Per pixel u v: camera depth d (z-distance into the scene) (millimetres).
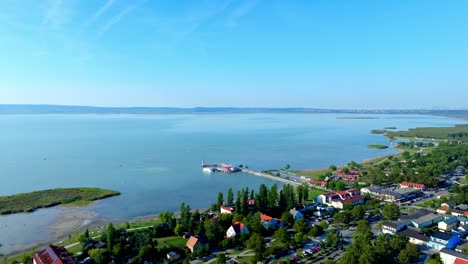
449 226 129375
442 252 104188
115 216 156000
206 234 119438
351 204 159500
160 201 179500
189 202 178375
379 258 95188
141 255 103875
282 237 113875
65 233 135250
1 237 131250
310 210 154250
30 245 123750
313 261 103812
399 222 130500
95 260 101562
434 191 193375
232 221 132875
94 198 181375
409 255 98938
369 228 122938
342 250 111125
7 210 160625
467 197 162375
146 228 131875
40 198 179875
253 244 109562
